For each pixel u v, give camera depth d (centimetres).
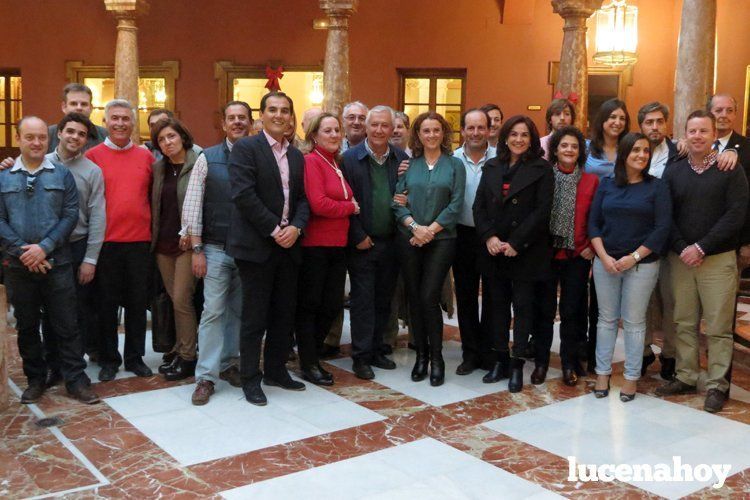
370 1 1150
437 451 379
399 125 583
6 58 1255
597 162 504
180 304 487
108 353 497
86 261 470
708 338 457
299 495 328
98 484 336
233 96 1209
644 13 1091
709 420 432
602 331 471
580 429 414
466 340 525
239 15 1191
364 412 437
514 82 1116
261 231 431
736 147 515
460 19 1126
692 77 695
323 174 469
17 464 357
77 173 465
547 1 1095
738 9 987
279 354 475
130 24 1031
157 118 567
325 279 491
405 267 494
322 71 1177
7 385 436
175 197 484
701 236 451
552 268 486
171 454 370
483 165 492
